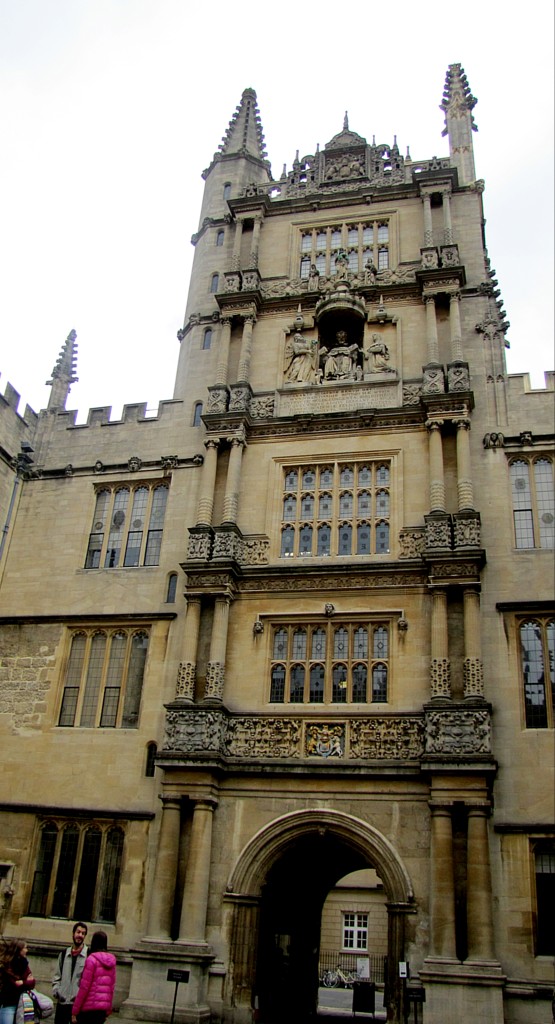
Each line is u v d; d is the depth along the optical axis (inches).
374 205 1389.0
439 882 868.6
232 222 1460.4
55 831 1051.9
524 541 1059.9
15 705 1136.8
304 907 1192.8
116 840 1029.8
